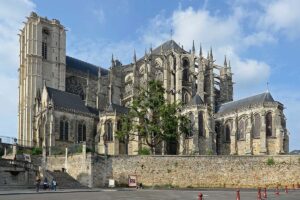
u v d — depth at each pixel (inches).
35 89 5344.5
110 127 4677.7
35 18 5536.4
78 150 3545.8
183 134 4638.3
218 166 3422.7
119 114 4682.6
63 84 5644.7
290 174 3351.4
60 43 5733.3
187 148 4648.1
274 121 4640.8
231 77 5885.8
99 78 5472.4
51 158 3553.2
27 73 5378.9
